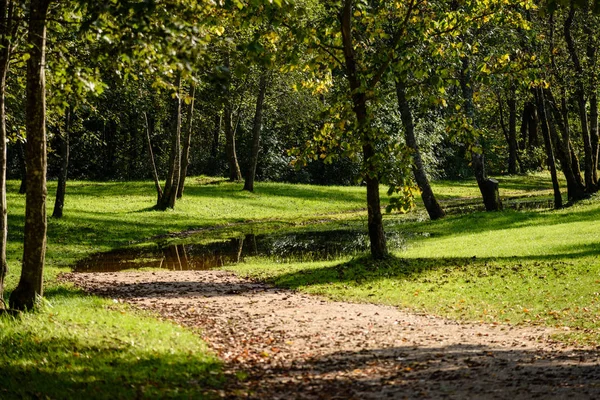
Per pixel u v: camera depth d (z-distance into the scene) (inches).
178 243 1294.3
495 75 859.4
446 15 843.4
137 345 426.0
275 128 2716.5
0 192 515.5
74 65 486.6
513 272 746.8
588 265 743.1
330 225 1589.6
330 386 353.4
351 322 546.9
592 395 302.7
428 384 346.6
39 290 513.3
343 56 850.8
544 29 1379.2
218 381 362.3
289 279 796.6
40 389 330.3
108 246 1243.2
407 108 1473.9
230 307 618.2
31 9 484.7
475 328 515.5
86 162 2696.9
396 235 1285.7
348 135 800.9
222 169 2667.3
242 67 551.8
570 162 1497.3
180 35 365.4
